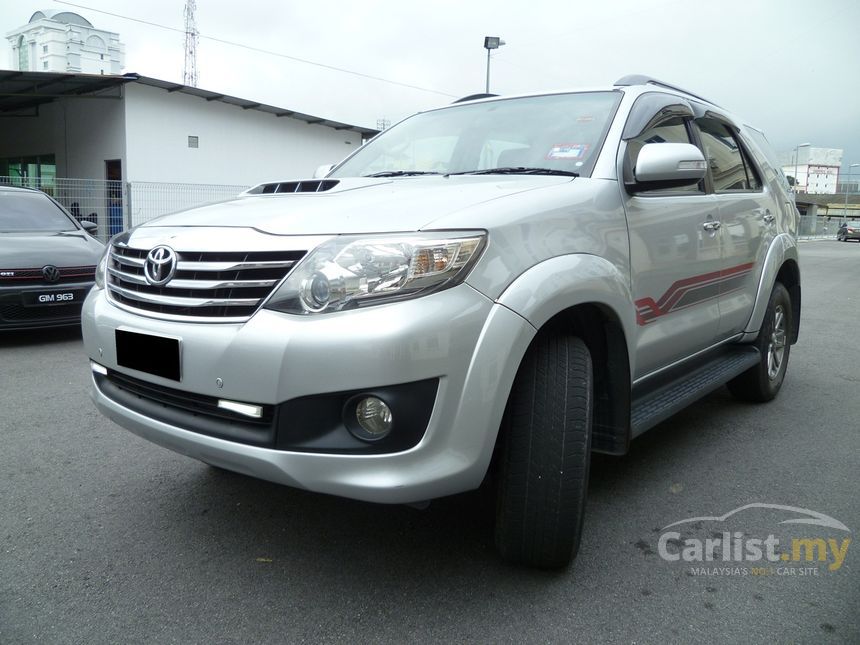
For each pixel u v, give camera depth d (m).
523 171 2.87
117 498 3.01
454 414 1.99
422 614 2.15
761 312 4.06
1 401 4.46
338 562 2.47
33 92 17.89
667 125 3.32
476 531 2.70
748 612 2.17
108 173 18.30
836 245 40.84
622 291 2.52
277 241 2.08
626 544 2.60
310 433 2.00
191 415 2.23
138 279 2.37
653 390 3.12
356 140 23.66
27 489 3.10
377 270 1.96
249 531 2.71
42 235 6.80
